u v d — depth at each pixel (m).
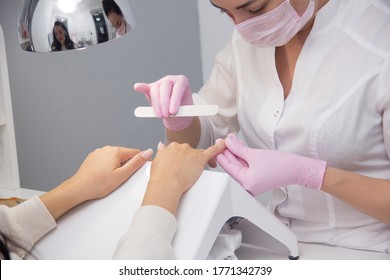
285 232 1.08
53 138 1.85
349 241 1.24
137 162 1.13
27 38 0.96
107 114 2.01
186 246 0.92
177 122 1.43
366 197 1.12
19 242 1.03
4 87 1.65
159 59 2.21
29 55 1.79
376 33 1.20
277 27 1.19
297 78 1.27
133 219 0.94
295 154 1.20
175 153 1.06
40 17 0.94
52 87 1.81
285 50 1.33
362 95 1.18
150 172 1.05
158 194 0.96
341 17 1.25
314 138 1.22
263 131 1.32
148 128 2.20
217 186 0.98
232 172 1.15
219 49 2.41
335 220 1.26
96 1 0.94
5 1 1.74
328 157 1.23
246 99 1.38
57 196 1.08
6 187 1.75
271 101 1.31
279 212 1.33
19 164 1.95
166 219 0.92
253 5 1.14
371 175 1.24
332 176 1.13
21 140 1.91
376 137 1.21
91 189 1.09
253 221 1.03
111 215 1.05
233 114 1.54
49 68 1.80
